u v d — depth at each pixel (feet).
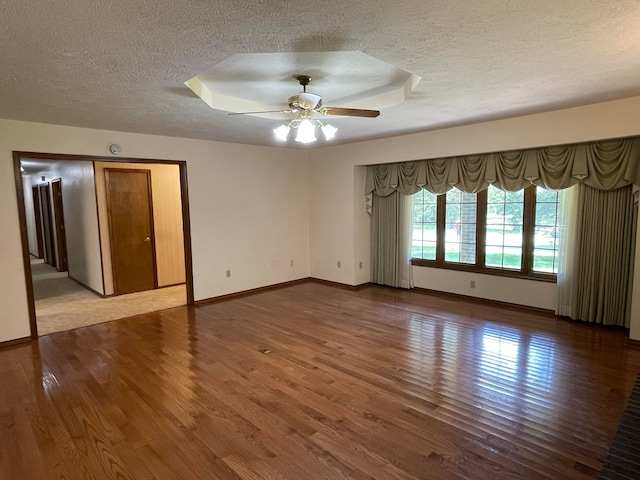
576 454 7.08
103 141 14.83
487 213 17.07
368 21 6.31
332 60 9.06
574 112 12.57
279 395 9.39
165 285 22.15
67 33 6.45
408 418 8.32
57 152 13.82
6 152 12.82
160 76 8.70
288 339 13.12
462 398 9.10
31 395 9.59
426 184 17.90
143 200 20.99
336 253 21.12
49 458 7.23
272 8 5.78
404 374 10.39
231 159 18.76
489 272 17.06
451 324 14.34
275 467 6.88
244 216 19.49
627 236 13.06
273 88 11.30
